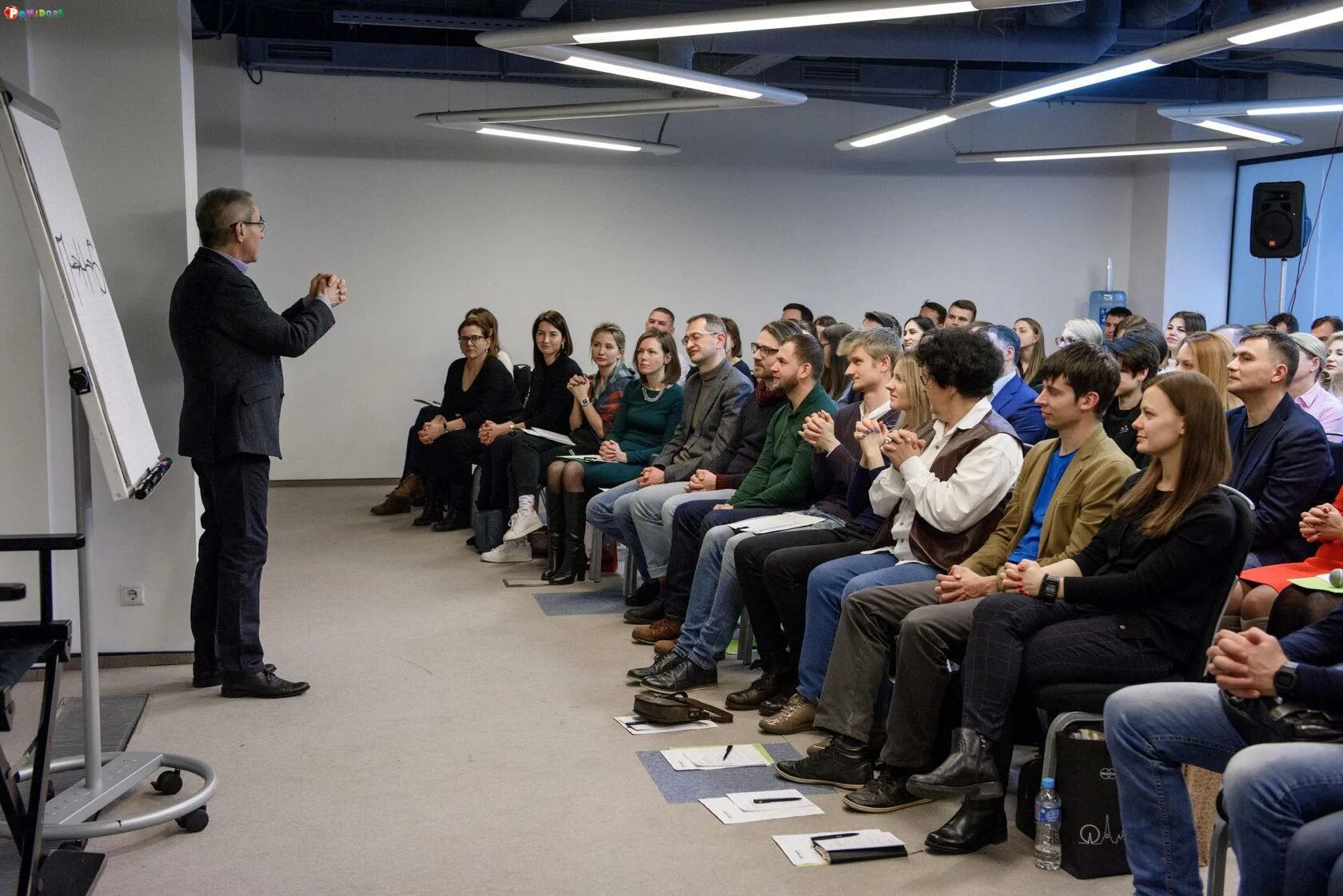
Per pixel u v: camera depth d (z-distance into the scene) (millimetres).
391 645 4168
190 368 3410
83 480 2535
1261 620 3025
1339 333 5387
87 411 2309
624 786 2869
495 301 8656
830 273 9258
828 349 5148
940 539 2980
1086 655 2402
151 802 2748
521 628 4418
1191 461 2354
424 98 8367
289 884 2344
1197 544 2330
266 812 2703
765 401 4332
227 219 3400
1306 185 8828
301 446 8406
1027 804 2580
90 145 3662
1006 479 2906
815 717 3078
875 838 2529
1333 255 8664
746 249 9078
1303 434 3209
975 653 2461
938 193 9383
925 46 6742
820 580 3141
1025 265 9594
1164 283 9406
